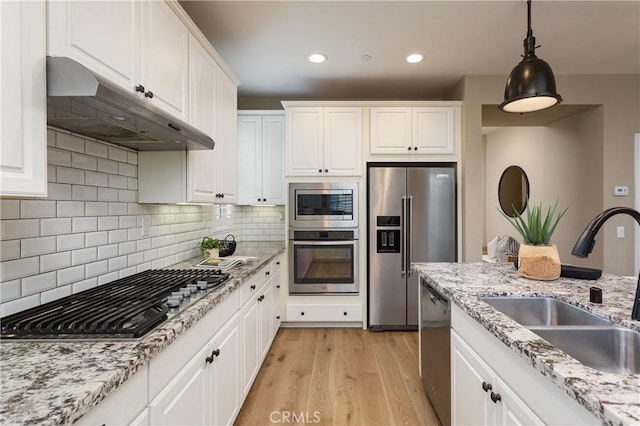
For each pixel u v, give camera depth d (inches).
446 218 127.1
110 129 54.0
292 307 129.3
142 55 54.0
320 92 146.5
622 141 129.5
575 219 148.3
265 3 82.0
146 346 36.0
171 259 89.8
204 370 52.4
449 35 98.2
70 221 55.1
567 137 154.3
